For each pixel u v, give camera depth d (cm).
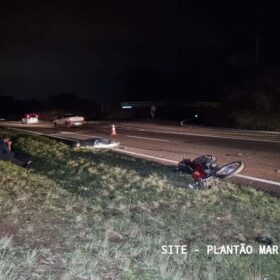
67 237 666
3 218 745
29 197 923
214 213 894
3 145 1498
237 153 1967
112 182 1170
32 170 1400
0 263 520
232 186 1164
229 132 3128
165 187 1119
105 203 927
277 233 787
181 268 580
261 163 1670
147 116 6153
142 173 1341
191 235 746
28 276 499
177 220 829
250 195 1075
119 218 809
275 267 623
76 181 1190
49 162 1593
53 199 929
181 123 4397
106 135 3125
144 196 1011
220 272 587
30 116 5188
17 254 570
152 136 2919
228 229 793
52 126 4494
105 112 6625
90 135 3158
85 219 780
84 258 566
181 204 961
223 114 4353
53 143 2283
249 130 3384
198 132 3150
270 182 1302
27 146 2150
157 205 932
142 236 704
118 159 1684
